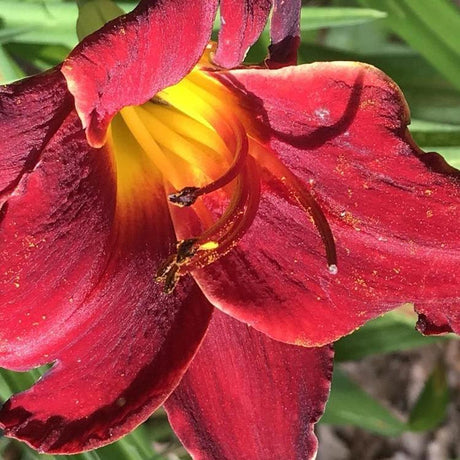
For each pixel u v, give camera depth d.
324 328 0.13
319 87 0.12
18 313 0.11
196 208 0.13
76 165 0.11
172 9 0.10
